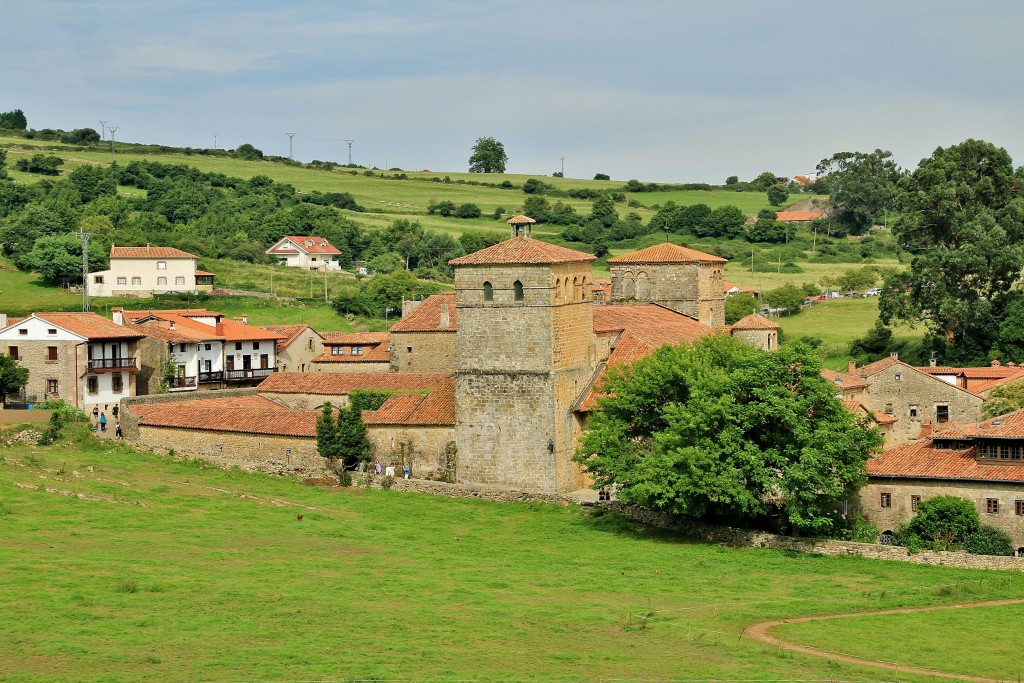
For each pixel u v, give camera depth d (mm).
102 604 78938
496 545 105312
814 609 87562
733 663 74438
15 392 148125
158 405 139250
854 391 153750
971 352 194625
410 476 127500
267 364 180750
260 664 69375
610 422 114250
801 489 103688
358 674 68750
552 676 70438
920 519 104188
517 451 122375
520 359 122000
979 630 82625
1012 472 103062
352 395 136875
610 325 134125
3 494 105562
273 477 128750
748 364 110125
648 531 111500
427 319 155875
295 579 88875
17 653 68875
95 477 118375
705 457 105125
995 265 193625
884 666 75188
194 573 88125
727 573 98125
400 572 93750
